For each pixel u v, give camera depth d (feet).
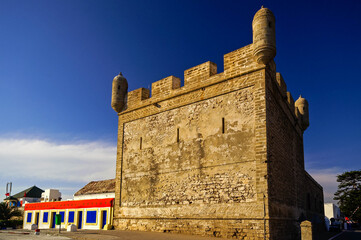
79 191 109.50
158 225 63.26
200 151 59.57
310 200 87.56
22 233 73.00
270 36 53.47
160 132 68.28
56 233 66.95
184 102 64.85
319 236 84.17
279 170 55.98
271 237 47.62
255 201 49.88
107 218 83.61
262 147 51.08
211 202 55.47
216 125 58.23
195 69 64.64
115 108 80.79
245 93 55.57
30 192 198.80
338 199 202.90
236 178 53.11
